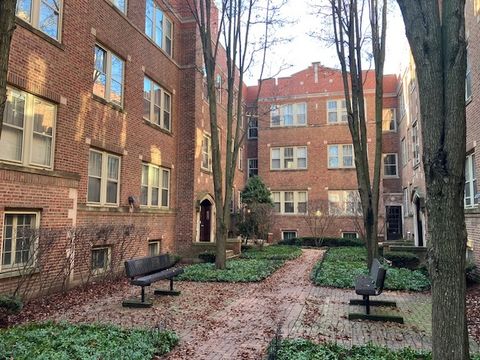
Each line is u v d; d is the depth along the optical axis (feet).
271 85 94.79
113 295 30.25
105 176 39.60
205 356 17.04
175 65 57.36
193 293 31.01
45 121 30.91
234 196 83.71
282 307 26.40
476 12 36.11
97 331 18.79
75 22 34.40
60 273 30.17
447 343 11.86
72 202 32.27
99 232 33.78
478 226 36.06
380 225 82.79
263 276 37.83
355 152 39.42
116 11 41.52
